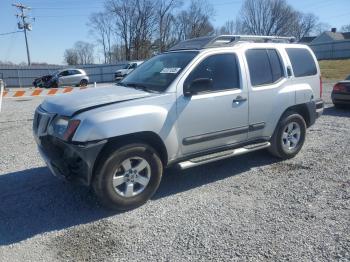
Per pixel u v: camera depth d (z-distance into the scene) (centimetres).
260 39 605
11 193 497
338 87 1143
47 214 437
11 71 4666
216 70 511
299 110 643
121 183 435
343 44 5491
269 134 583
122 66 4991
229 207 447
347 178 534
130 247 363
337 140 756
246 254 346
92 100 443
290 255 343
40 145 466
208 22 7250
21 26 5072
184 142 477
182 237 379
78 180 427
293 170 575
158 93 461
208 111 491
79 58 8475
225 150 531
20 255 354
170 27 6888
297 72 623
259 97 551
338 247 354
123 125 418
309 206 445
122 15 6812
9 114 1196
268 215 423
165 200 472
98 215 433
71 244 371
